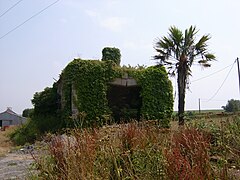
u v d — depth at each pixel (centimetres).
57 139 435
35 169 432
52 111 2128
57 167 384
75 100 1772
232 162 347
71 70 1809
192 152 314
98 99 1803
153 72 1925
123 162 348
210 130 501
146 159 329
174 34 2145
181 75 2128
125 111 1861
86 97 1786
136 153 343
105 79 1841
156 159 320
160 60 2159
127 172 331
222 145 371
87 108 1773
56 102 2134
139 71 1917
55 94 2162
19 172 714
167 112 1895
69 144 393
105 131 419
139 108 1939
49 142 466
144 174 319
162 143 369
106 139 378
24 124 2059
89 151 354
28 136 1772
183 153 335
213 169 296
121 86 1916
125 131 404
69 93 1817
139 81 1897
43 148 455
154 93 1897
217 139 440
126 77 1894
